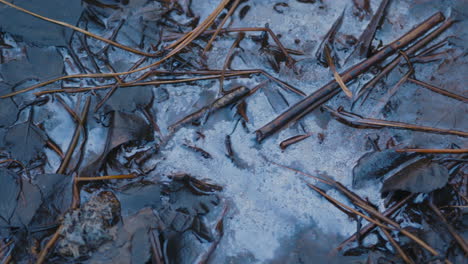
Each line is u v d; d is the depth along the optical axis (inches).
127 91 32.3
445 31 33.2
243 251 30.2
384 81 32.4
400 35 33.3
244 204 30.9
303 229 30.5
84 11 33.6
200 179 31.2
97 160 31.3
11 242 30.1
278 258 30.2
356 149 31.5
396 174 30.7
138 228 30.0
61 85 32.6
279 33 33.5
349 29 33.4
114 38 33.3
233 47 33.1
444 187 30.5
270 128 31.6
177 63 32.9
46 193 30.6
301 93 32.3
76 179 31.0
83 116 32.0
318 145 31.6
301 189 31.0
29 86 32.6
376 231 30.3
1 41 33.4
